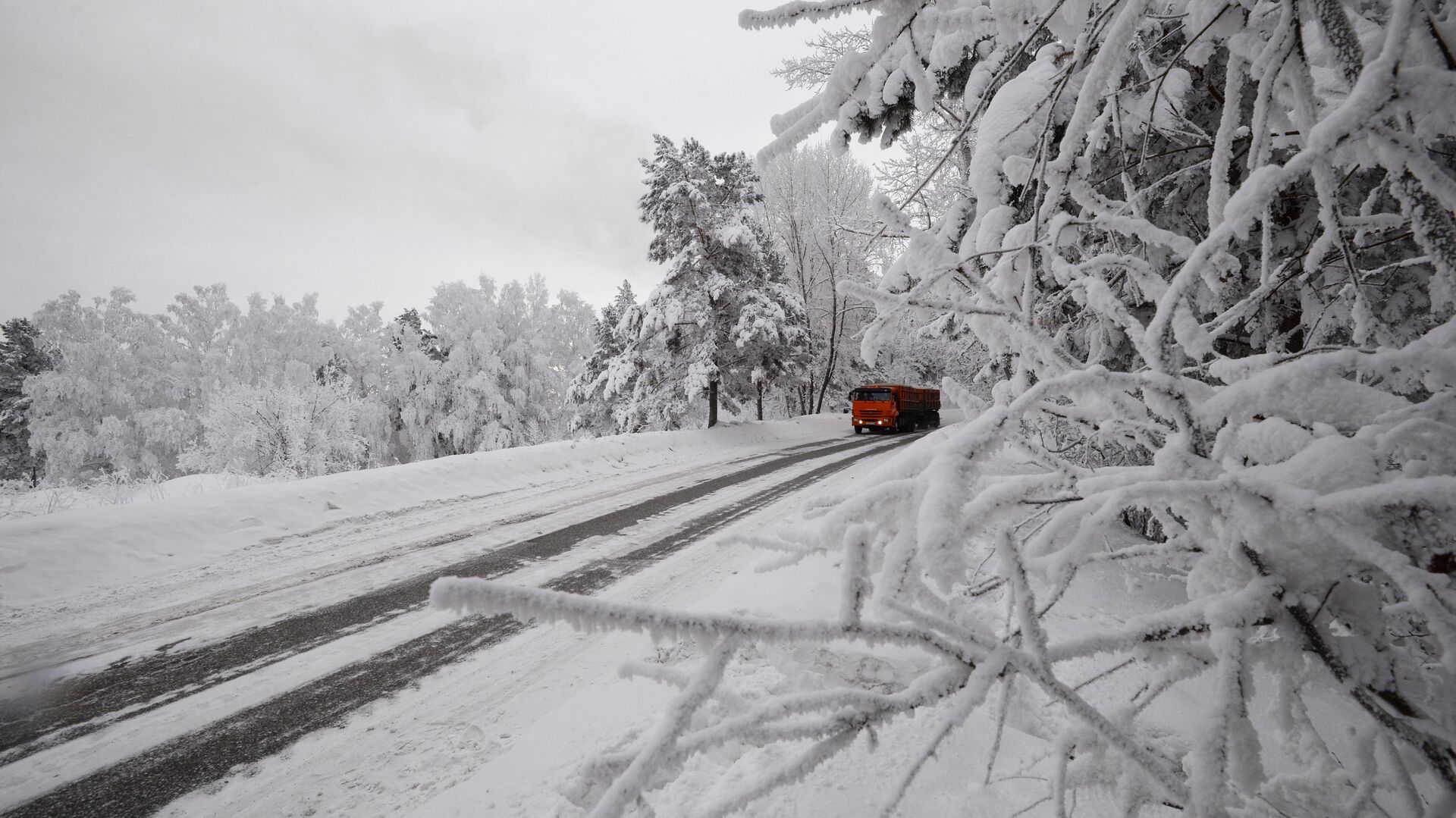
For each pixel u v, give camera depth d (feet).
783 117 7.30
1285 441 3.74
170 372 92.07
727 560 18.01
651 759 2.46
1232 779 3.25
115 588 16.48
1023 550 3.54
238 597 15.72
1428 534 3.05
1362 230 5.15
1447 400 3.19
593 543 20.83
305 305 101.65
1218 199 4.92
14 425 97.04
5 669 11.97
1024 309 5.08
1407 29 2.91
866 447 55.57
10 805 8.16
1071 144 5.26
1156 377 3.74
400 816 7.48
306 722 9.82
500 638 12.79
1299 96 4.41
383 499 27.02
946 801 5.88
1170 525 4.31
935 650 3.14
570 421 105.81
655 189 66.33
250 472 40.78
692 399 62.95
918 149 32.07
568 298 135.85
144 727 9.83
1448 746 3.05
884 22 6.16
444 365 98.78
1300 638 3.39
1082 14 5.72
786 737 2.83
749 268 67.21
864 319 86.69
